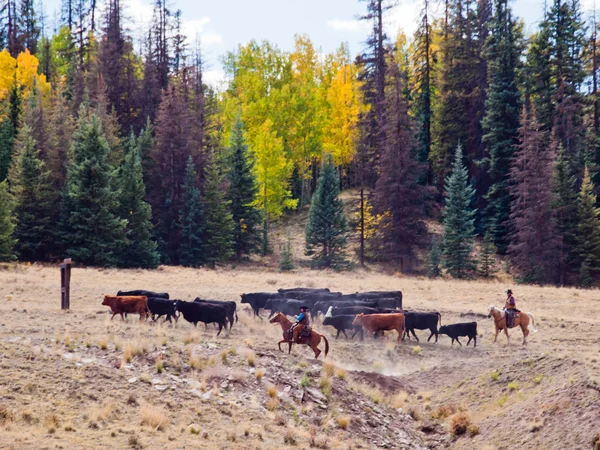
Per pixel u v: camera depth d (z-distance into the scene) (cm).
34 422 1173
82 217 4769
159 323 2248
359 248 5884
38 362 1484
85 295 2923
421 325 2377
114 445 1118
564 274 5197
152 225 5309
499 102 5928
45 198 4966
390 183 5544
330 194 5538
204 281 3759
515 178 5328
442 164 6519
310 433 1388
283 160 6425
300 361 1798
